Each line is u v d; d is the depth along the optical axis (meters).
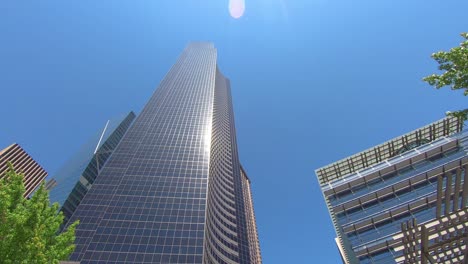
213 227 89.12
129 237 70.31
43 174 127.12
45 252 15.78
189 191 88.38
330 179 59.88
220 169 126.31
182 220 76.81
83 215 77.62
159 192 87.06
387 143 58.50
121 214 77.69
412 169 46.62
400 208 40.66
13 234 14.08
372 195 46.06
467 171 11.91
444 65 13.02
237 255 93.50
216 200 103.38
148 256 65.50
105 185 89.44
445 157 45.06
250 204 153.25
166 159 103.31
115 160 101.12
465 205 11.95
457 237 11.98
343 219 44.88
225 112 189.88
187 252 67.19
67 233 18.23
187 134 119.50
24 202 16.78
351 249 39.88
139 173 95.06
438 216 12.39
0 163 108.25
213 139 126.69
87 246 67.69
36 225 15.38
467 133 47.41
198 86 165.25
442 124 55.19
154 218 76.94
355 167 59.56
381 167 50.81
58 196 114.38
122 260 64.31
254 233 131.50
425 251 12.45
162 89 158.75
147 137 115.75
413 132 57.12
